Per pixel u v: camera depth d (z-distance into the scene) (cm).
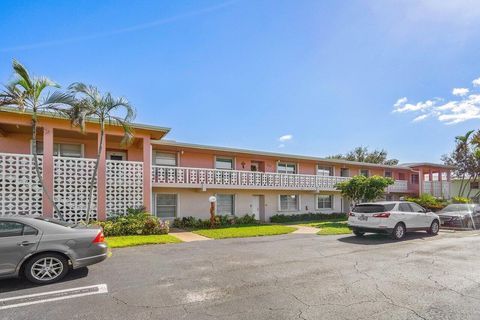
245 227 1739
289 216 2275
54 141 1574
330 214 2516
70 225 693
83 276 683
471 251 996
